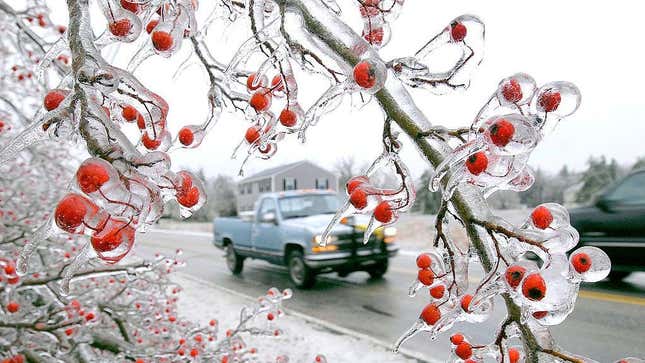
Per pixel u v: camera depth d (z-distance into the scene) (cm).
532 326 84
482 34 89
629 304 593
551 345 84
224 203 4169
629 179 646
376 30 109
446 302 102
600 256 75
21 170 410
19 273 62
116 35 86
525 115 78
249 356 386
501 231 82
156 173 70
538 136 71
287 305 678
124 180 64
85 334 254
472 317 96
